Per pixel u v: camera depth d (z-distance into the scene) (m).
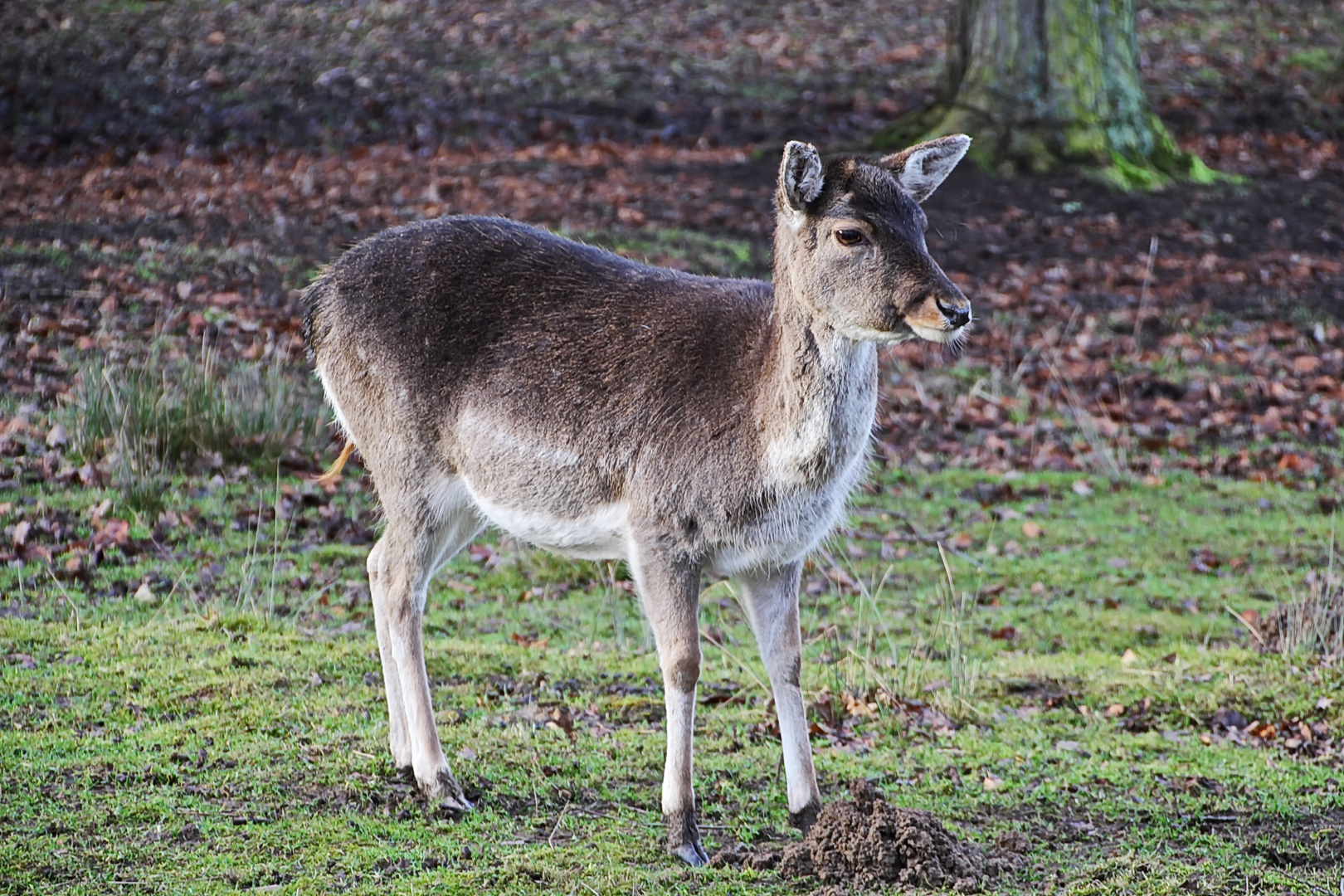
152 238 20.31
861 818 7.87
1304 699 10.75
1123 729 10.38
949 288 7.53
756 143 27.64
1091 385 18.52
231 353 16.64
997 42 25.69
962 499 15.43
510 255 9.01
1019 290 21.00
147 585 11.73
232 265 19.48
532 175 24.55
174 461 14.30
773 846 8.16
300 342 17.11
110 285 18.38
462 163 25.12
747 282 8.78
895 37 34.88
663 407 8.12
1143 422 17.64
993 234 23.02
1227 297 21.33
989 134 25.58
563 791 8.83
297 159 25.17
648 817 8.54
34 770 8.61
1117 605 12.95
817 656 11.50
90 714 9.52
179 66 29.42
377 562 9.09
